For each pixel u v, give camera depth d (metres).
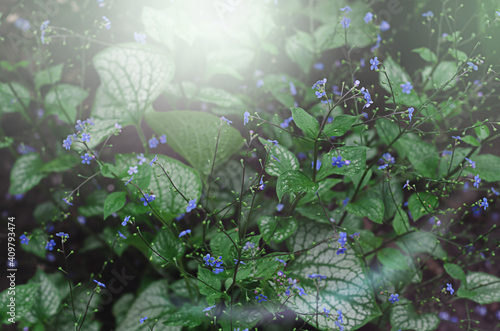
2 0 0.96
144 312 0.69
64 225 0.85
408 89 0.63
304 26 0.94
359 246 0.66
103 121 0.72
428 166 0.67
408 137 0.68
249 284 0.62
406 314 0.67
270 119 0.80
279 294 0.60
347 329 0.62
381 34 0.86
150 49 0.72
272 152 0.60
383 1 0.87
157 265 0.77
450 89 0.77
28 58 0.92
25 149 0.81
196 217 0.74
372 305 0.63
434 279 0.71
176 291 0.70
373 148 0.76
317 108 0.76
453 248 0.79
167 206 0.65
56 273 0.80
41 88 0.94
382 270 0.71
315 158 0.57
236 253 0.60
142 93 0.73
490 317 0.79
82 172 0.80
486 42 0.70
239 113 0.80
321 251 0.67
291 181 0.57
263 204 0.77
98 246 0.80
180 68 0.83
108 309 0.79
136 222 0.72
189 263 0.72
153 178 0.65
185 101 0.78
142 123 0.93
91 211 0.76
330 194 0.71
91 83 0.95
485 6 0.69
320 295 0.64
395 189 0.70
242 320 0.61
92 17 0.94
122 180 0.62
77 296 0.74
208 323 0.65
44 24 0.69
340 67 0.85
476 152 0.67
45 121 0.95
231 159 0.80
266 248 0.75
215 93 0.76
